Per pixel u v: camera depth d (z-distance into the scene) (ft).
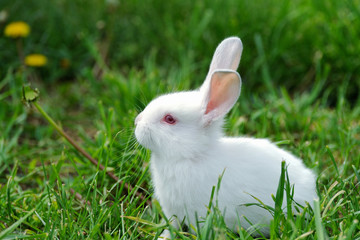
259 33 27.76
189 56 26.89
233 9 28.86
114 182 17.94
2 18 27.02
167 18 29.55
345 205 15.01
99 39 30.25
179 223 15.05
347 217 13.84
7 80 25.75
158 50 29.37
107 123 19.75
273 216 13.76
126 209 15.25
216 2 29.12
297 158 16.98
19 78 25.64
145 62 27.61
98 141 19.67
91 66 29.94
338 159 19.19
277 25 27.68
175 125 14.94
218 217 13.71
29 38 30.09
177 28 29.63
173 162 14.88
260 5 29.30
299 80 27.25
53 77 28.94
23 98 16.90
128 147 18.25
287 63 27.48
